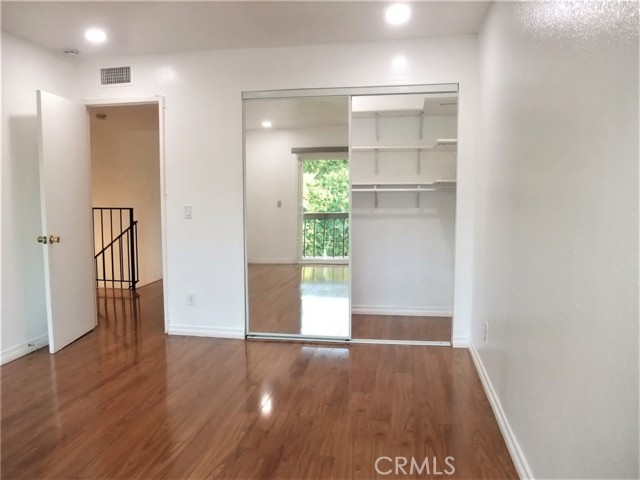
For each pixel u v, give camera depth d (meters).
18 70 3.15
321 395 2.50
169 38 3.20
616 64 1.01
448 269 4.19
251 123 3.55
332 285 3.58
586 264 1.17
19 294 3.17
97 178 5.76
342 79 3.33
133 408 2.35
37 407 2.36
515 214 1.95
